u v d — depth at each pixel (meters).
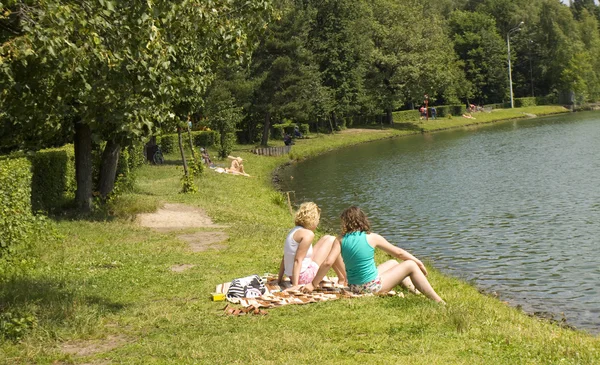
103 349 7.77
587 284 14.87
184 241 16.97
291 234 10.58
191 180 27.55
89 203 20.44
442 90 93.94
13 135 18.25
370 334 7.98
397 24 82.94
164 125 18.92
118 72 9.55
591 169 36.50
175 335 8.26
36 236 14.98
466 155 49.47
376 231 22.50
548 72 118.62
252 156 51.97
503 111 106.44
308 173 43.81
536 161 42.44
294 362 6.93
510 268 16.56
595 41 125.44
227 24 11.23
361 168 44.88
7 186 13.33
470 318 8.79
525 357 7.25
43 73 9.06
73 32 9.08
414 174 39.47
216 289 10.73
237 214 22.31
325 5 72.81
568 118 94.25
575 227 21.28
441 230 22.06
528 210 24.95
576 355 7.41
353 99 75.50
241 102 57.00
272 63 57.81
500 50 113.88
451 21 114.75
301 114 59.78
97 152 23.27
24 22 8.59
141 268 13.00
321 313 8.95
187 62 13.27
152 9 9.48
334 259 9.94
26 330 8.13
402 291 10.43
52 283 11.27
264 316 9.00
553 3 118.88
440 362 6.89
